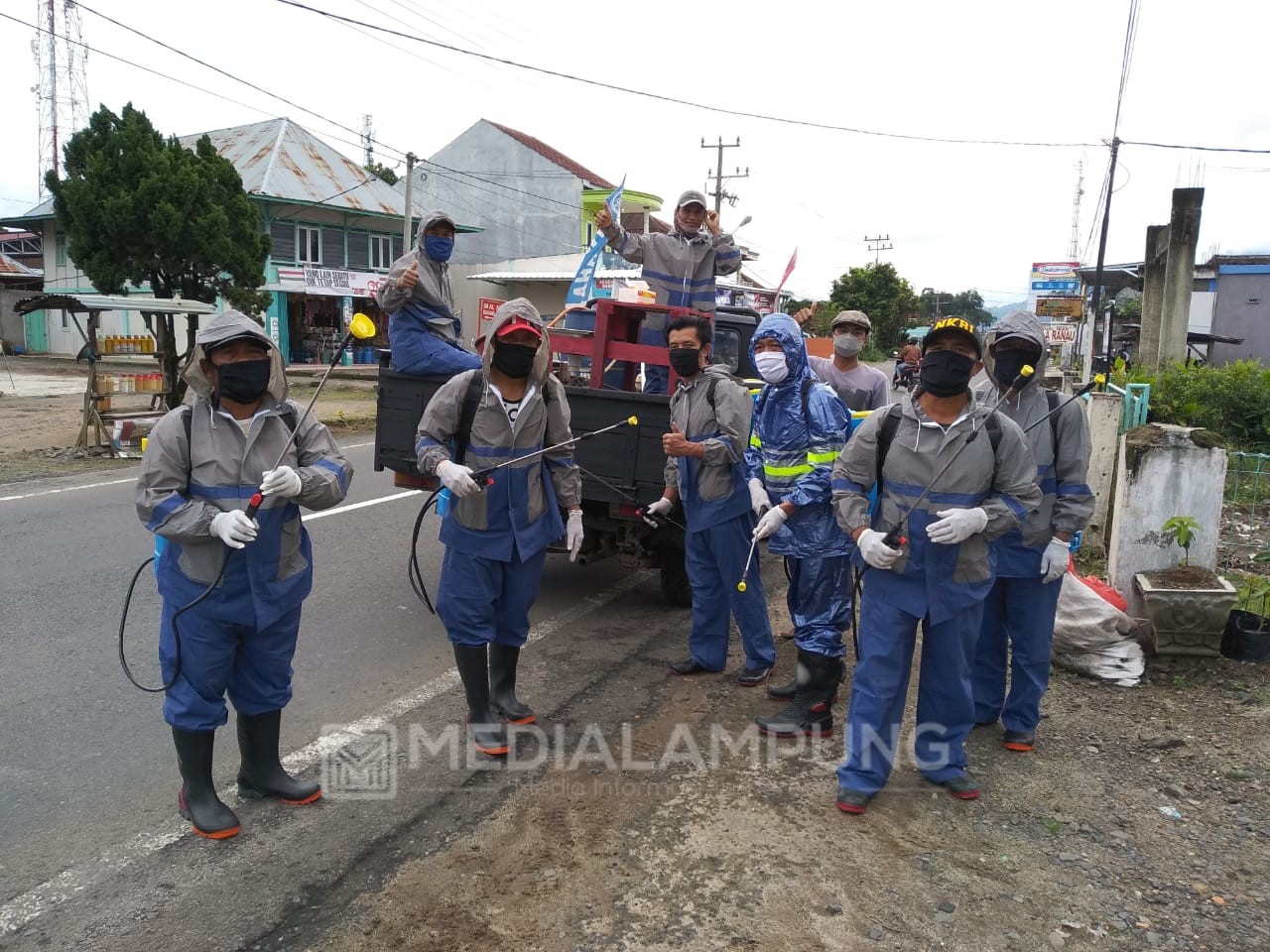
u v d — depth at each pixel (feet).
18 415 56.08
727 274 23.26
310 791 12.14
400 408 20.22
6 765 13.07
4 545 24.82
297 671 16.62
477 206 123.75
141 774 12.89
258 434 10.74
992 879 10.58
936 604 11.51
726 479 15.60
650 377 21.26
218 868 10.68
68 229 62.39
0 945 9.27
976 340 11.30
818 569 14.12
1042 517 13.26
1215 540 18.07
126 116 61.87
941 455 11.43
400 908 9.93
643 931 9.56
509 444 13.17
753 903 10.03
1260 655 16.83
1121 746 14.03
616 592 22.29
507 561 13.43
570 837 11.35
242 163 93.91
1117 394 26.17
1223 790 12.67
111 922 9.67
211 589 10.37
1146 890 10.43
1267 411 41.68
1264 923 9.86
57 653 17.26
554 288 106.42
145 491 10.36
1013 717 13.85
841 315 21.70
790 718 14.43
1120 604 17.21
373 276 99.76
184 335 93.45
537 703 15.51
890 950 9.34
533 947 9.30
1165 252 60.80
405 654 17.62
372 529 27.40
